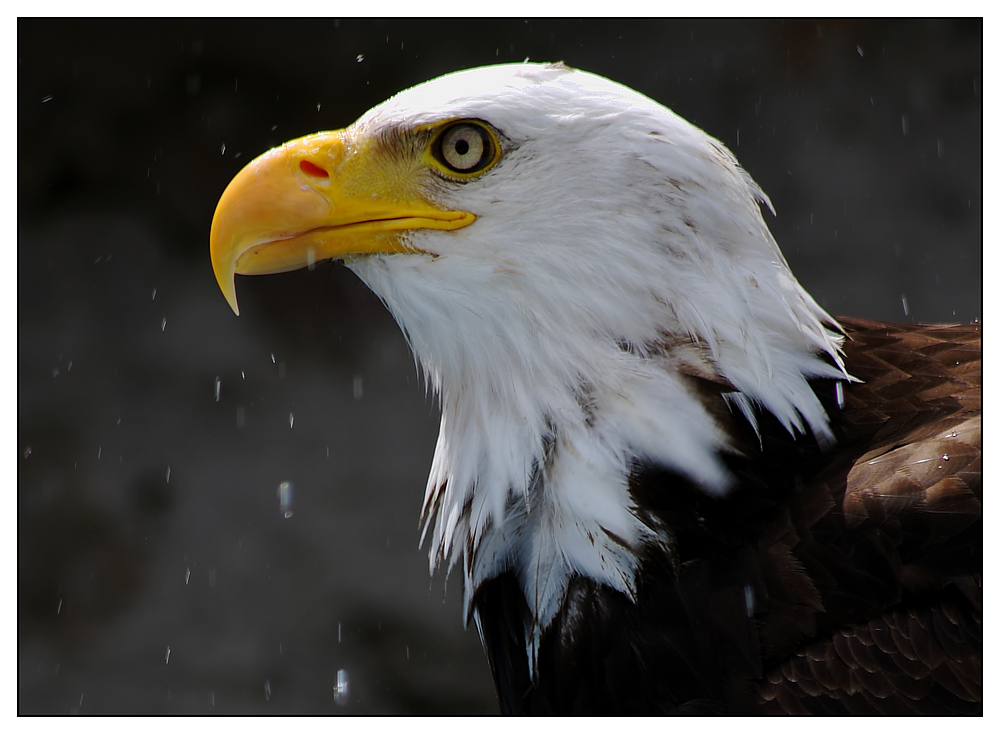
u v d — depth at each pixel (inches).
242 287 627.8
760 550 184.1
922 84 636.7
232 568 540.7
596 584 190.2
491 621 208.2
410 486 567.2
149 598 536.7
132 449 579.8
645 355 182.7
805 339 187.8
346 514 557.9
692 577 185.3
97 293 619.8
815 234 620.7
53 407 589.9
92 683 506.6
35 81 618.5
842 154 632.4
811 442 187.3
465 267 190.1
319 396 604.1
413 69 636.7
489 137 187.2
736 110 641.6
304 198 195.0
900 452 186.9
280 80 633.6
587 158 182.5
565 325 185.3
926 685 175.3
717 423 181.0
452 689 501.7
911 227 618.2
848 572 180.7
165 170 636.1
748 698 182.7
